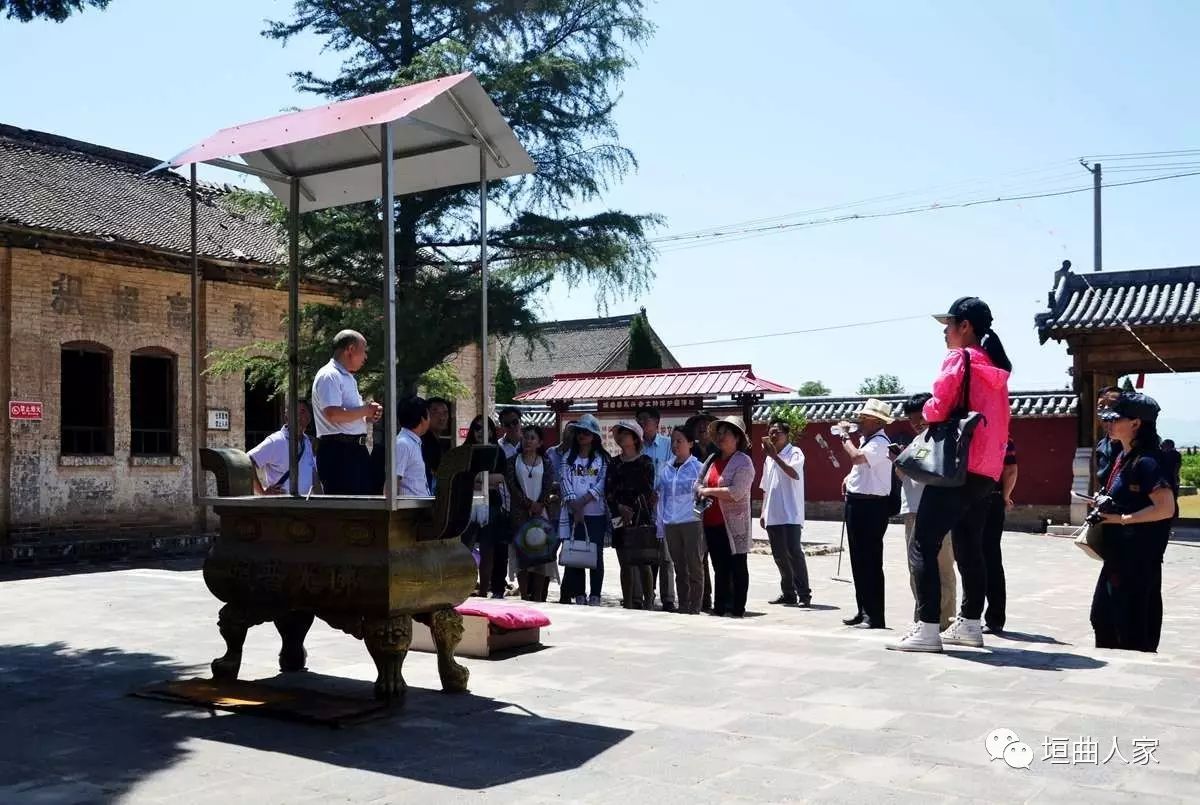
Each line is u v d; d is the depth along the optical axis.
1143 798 3.74
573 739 4.62
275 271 18.66
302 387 16.09
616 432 10.50
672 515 10.04
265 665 6.45
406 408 7.46
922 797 3.78
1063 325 21.95
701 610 10.55
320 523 5.39
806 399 29.06
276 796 3.90
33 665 6.52
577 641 7.08
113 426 17.34
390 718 5.02
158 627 8.03
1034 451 25.42
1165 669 5.91
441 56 14.84
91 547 16.45
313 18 15.86
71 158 19.52
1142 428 6.51
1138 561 6.57
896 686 5.53
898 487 9.08
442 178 6.81
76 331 16.83
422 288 15.66
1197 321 20.89
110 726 4.95
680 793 3.86
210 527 18.81
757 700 5.28
